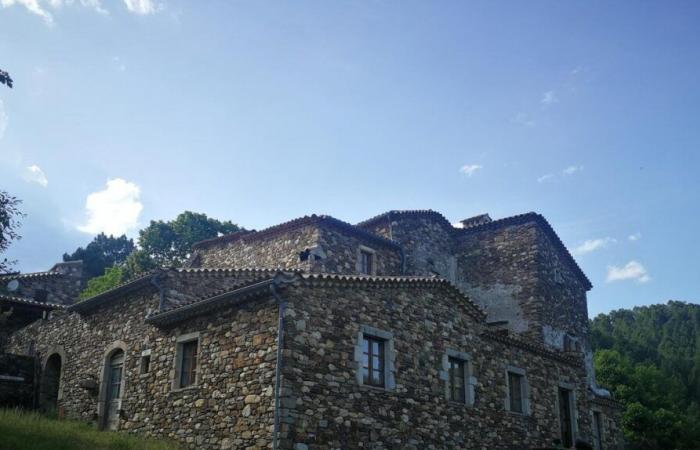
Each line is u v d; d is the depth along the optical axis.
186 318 15.91
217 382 14.30
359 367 14.35
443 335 17.06
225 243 24.73
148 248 38.56
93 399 18.44
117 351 18.42
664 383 57.72
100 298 19.42
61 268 31.64
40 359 22.02
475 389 17.56
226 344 14.48
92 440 13.96
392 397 14.88
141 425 16.14
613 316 108.44
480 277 25.86
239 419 13.36
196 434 14.32
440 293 17.47
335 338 14.09
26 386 21.50
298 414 12.75
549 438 19.73
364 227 24.91
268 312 13.70
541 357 20.83
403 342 15.71
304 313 13.72
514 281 25.00
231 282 18.73
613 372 47.50
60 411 19.58
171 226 39.62
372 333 14.96
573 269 27.97
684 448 42.94
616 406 26.06
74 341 20.56
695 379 70.69
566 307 26.20
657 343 92.25
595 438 23.33
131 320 18.11
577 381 22.30
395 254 23.45
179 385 15.59
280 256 21.78
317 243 20.62
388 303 15.71
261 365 13.32
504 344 19.33
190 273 17.89
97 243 53.34
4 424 14.57
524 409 19.27
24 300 25.55
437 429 15.80
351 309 14.72
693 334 94.44
